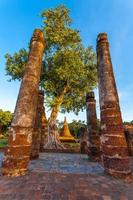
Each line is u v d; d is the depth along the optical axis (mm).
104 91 8750
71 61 21969
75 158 13367
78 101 26156
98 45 10016
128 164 7289
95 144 12000
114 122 7992
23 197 4711
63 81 24516
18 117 8000
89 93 13820
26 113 8156
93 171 8328
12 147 7398
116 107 8328
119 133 7816
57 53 22531
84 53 25688
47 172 7629
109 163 7457
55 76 23594
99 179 6672
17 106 8328
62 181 6199
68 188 5461
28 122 8062
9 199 4574
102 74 9156
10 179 6383
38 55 9570
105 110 8398
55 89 24641
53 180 6297
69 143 27594
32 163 10273
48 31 23656
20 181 6125
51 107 23531
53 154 16016
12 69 24172
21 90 8672
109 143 7715
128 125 28453
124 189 5598
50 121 22828
